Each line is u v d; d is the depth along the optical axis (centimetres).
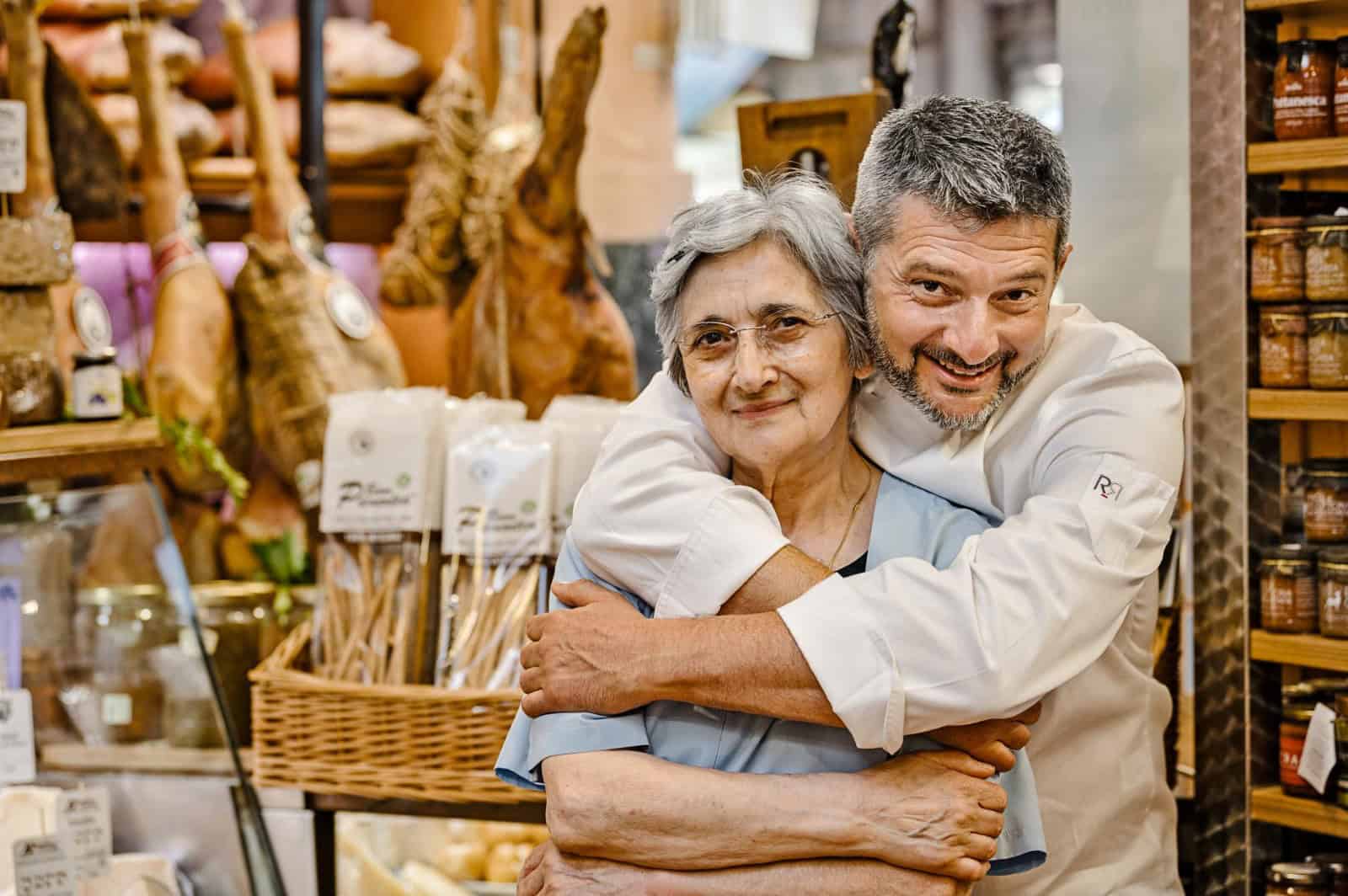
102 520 234
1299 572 197
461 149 333
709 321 168
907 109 163
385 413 232
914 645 156
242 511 303
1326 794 194
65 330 239
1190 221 203
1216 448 202
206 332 295
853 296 169
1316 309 194
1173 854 192
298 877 230
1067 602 158
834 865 163
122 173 293
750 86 489
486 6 354
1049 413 173
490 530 227
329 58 346
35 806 220
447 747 217
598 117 367
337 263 394
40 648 225
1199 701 205
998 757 165
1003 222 155
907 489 180
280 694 224
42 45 247
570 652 170
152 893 225
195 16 362
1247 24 197
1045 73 533
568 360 296
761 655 160
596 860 168
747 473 181
